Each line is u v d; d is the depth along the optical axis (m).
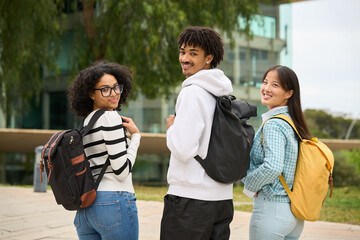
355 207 8.00
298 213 2.42
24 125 19.19
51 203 7.02
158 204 7.19
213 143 2.22
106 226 2.30
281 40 23.80
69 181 2.25
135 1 12.65
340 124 26.75
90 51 14.70
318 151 2.48
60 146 2.28
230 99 2.30
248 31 15.31
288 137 2.46
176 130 2.19
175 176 2.26
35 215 5.98
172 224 2.26
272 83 2.62
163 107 19.72
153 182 20.53
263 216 2.47
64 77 18.97
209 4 13.90
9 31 12.10
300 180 2.44
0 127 18.25
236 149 2.21
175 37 12.74
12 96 15.42
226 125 2.22
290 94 2.62
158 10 12.52
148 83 13.80
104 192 2.31
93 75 2.44
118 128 2.32
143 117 19.36
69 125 19.48
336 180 14.85
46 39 13.62
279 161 2.38
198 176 2.22
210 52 2.38
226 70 22.14
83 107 2.51
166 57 13.19
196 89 2.24
